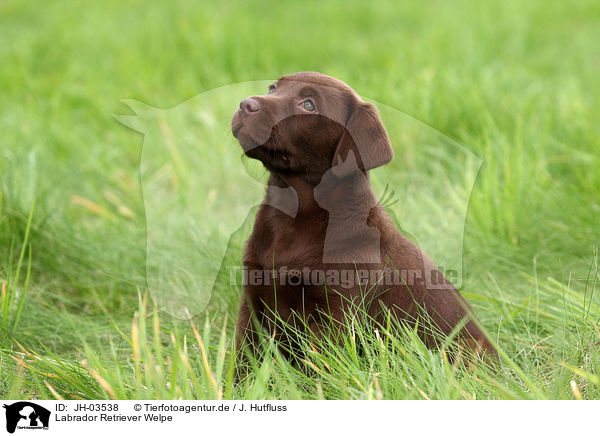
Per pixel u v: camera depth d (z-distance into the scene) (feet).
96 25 57.62
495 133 29.66
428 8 67.72
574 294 18.75
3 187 25.02
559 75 45.60
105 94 40.52
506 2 70.18
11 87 42.42
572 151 28.84
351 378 14.78
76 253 24.18
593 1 71.36
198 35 50.60
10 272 20.06
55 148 32.99
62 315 20.44
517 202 25.40
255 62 45.80
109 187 30.22
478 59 45.60
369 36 57.52
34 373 15.81
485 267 23.16
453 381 14.07
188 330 19.83
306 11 65.51
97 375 13.97
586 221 24.63
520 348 18.51
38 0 73.20
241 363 16.93
